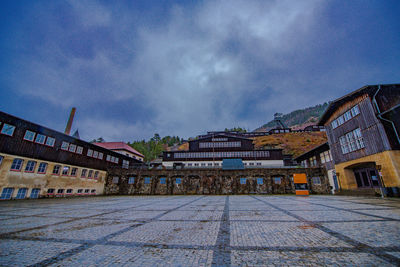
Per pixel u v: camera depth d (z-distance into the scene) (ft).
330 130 74.38
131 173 92.12
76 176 77.15
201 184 85.97
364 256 9.13
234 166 105.81
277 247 10.77
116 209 30.91
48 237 13.48
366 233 13.21
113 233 14.52
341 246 10.68
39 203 44.52
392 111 52.11
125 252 10.34
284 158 145.07
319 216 20.62
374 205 30.25
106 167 95.14
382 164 50.57
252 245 11.21
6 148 53.47
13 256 9.76
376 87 55.36
